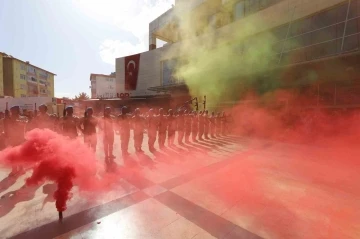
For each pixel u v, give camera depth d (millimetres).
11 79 37875
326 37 11812
